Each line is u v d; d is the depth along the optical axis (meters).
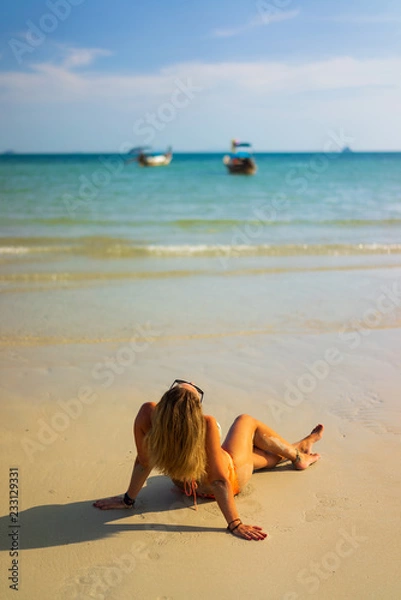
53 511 3.73
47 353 6.77
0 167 59.09
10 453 4.44
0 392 5.62
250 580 3.08
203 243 15.47
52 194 30.88
